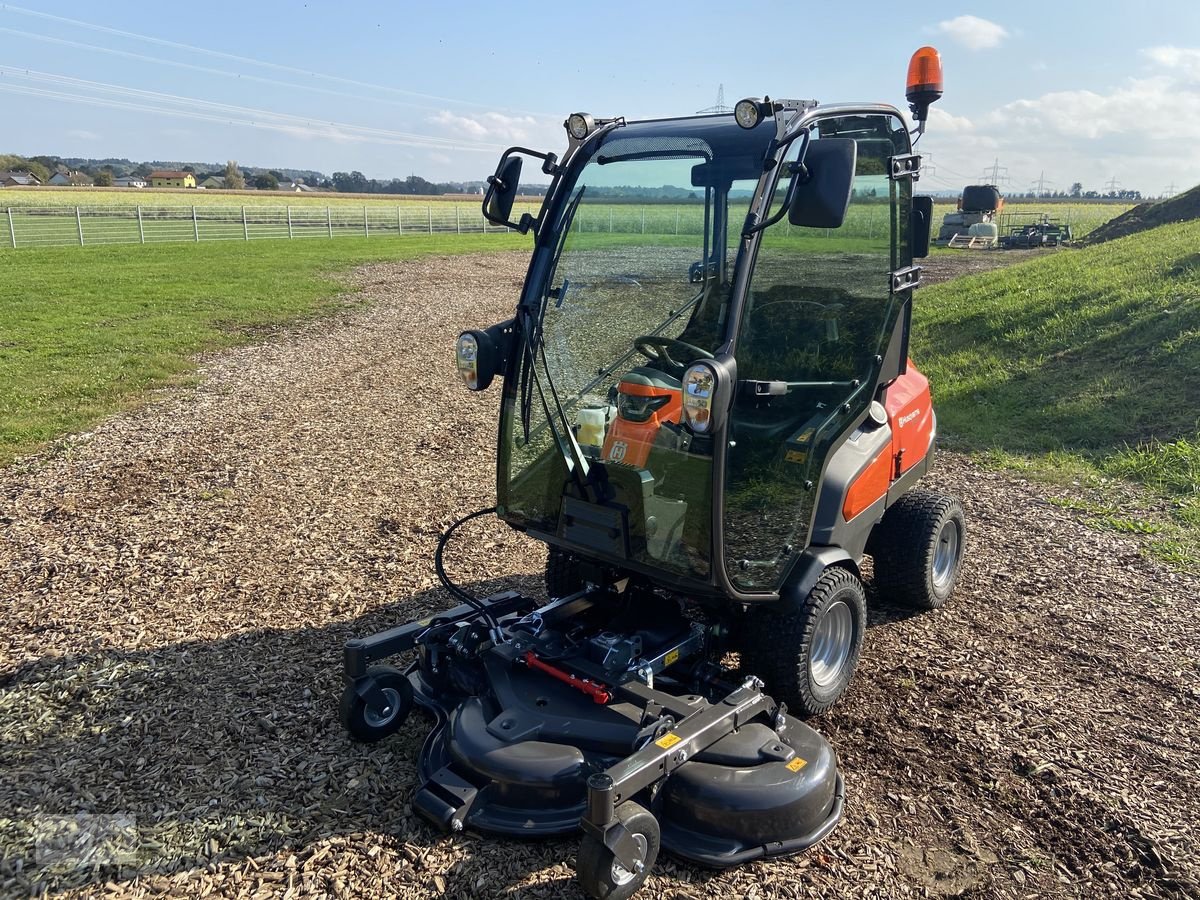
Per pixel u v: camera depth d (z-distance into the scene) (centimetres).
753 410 348
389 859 306
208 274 2056
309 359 1228
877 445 431
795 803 310
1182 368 945
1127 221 3144
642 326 348
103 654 448
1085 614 518
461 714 342
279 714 396
